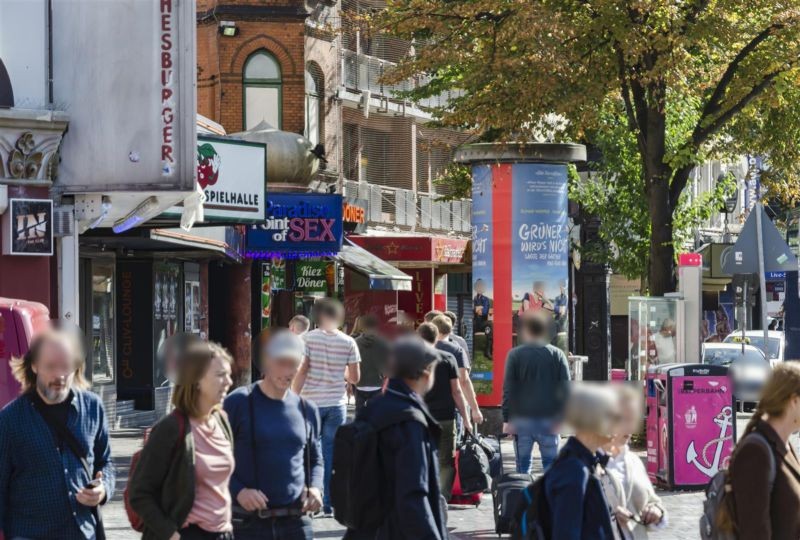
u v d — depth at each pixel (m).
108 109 25.83
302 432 12.53
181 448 11.09
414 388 11.23
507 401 21.67
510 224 36.41
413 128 70.56
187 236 38.38
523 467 21.67
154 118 25.78
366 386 23.11
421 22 39.31
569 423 10.02
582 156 36.75
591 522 9.81
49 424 11.34
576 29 37.09
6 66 25.80
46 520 11.26
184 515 11.06
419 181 72.81
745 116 43.38
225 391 11.27
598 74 37.81
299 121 56.88
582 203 54.47
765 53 38.88
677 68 36.47
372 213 67.12
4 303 17.05
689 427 26.25
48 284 25.23
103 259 38.88
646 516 11.86
